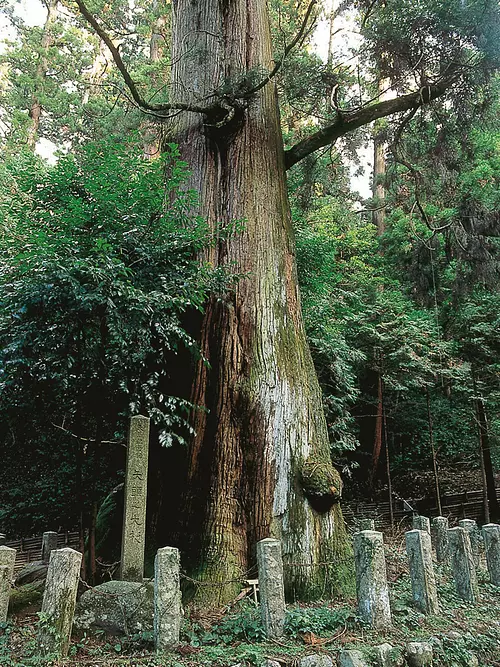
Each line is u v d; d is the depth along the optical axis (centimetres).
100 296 541
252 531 562
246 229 678
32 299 573
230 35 761
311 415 626
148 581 461
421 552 492
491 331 1202
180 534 581
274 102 786
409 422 1544
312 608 477
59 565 371
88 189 610
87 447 768
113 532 764
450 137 1015
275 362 627
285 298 677
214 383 624
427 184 1082
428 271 1331
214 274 635
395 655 380
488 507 1243
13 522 1254
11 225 746
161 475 638
